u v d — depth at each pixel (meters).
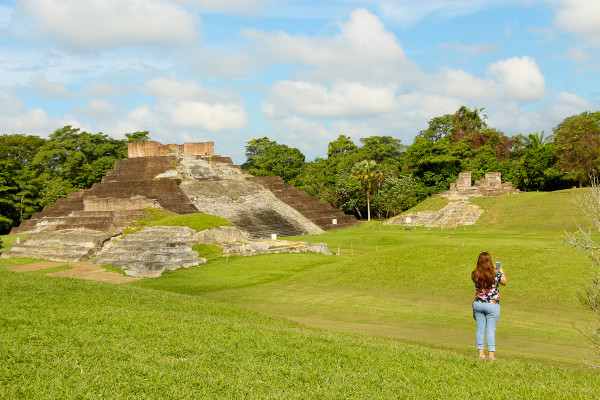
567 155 83.88
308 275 35.50
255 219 78.75
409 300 27.06
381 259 34.72
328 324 21.66
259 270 39.97
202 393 9.73
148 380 10.31
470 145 118.44
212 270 40.28
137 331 14.16
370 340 15.73
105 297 20.50
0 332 13.41
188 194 81.81
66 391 9.67
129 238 49.19
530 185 93.69
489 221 74.56
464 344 17.61
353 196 108.44
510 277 27.84
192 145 100.94
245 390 9.91
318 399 9.62
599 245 13.88
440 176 103.75
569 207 70.25
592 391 10.55
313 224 84.06
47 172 124.38
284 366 11.48
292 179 136.12
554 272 27.14
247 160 152.75
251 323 17.80
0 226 92.12
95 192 85.12
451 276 29.61
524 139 123.75
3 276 25.14
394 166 115.75
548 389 10.54
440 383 10.77
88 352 12.02
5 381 10.07
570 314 22.50
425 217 84.38
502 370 11.85
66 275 41.75
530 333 19.78
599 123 100.69
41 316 15.45
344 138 146.88
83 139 129.38
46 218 76.31
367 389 10.21
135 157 93.69
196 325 15.36
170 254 43.75
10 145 132.38
